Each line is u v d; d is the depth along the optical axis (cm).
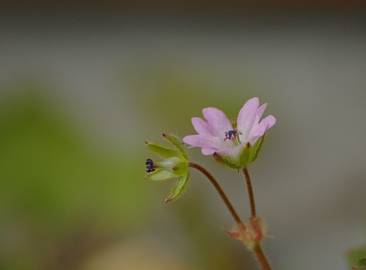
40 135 31
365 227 34
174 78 33
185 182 21
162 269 30
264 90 40
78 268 30
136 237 31
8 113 32
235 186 36
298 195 37
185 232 31
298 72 47
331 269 33
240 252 31
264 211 36
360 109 44
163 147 21
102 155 31
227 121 21
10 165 30
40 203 30
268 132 38
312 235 35
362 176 38
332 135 42
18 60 48
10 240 30
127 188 31
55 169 31
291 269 34
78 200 31
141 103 34
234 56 48
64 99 37
